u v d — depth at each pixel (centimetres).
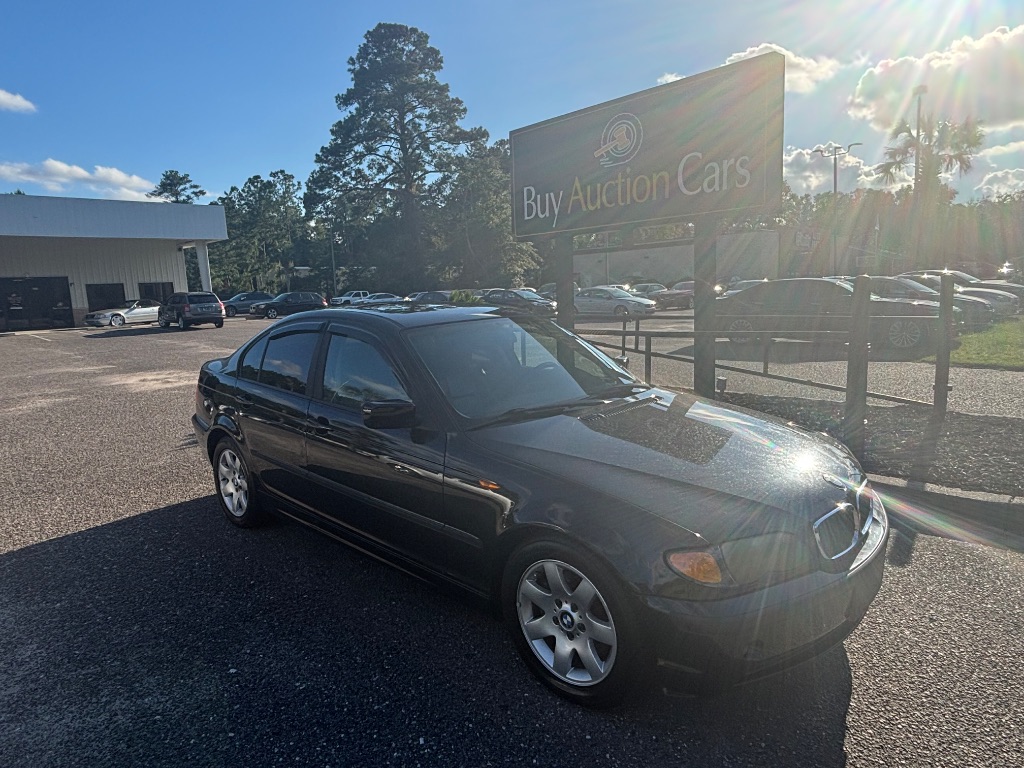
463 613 338
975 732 241
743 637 226
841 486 275
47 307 3369
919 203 4172
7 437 780
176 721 260
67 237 3053
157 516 492
